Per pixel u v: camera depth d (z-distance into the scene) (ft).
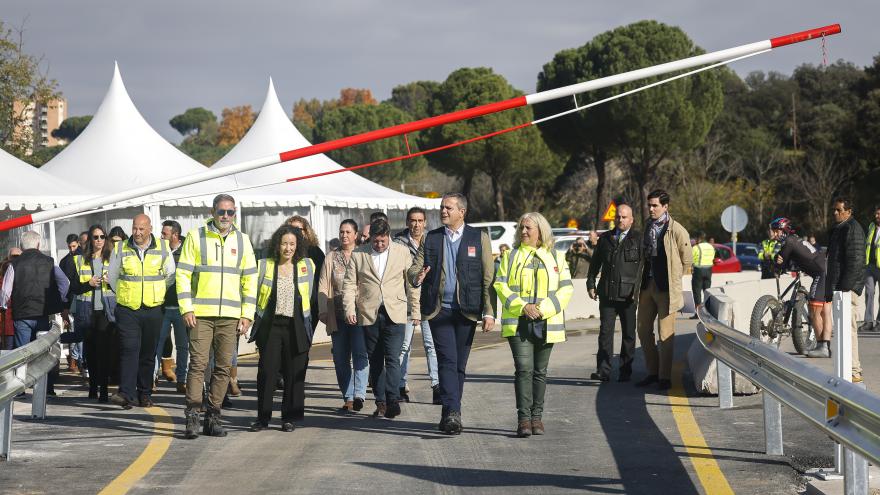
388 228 36.60
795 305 51.65
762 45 33.91
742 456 28.09
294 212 87.51
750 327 49.73
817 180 207.10
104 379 43.75
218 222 33.88
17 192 68.49
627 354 44.39
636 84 200.03
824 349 50.93
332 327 38.70
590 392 41.32
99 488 25.49
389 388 36.50
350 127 329.11
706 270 91.86
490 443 31.22
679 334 66.08
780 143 258.16
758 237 209.56
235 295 33.88
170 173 81.97
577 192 251.60
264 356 34.76
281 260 34.91
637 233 43.37
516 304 31.91
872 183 203.21
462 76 242.58
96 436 33.88
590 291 44.88
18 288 44.70
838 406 19.98
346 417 37.35
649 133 203.00
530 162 238.68
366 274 36.58
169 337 50.72
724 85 294.25
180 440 33.01
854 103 231.50
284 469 27.76
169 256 43.50
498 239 130.93
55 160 83.10
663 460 27.86
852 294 42.06
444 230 33.42
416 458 29.01
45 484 26.00
